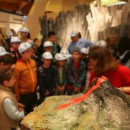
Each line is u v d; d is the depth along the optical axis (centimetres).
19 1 1395
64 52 534
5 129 286
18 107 308
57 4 999
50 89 489
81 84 509
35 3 1113
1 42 650
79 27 812
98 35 729
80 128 161
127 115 170
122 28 649
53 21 917
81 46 638
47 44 574
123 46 360
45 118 176
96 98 179
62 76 511
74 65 514
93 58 270
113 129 160
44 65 491
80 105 177
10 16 1280
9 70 296
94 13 757
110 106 175
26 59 438
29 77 438
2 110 283
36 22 1026
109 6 726
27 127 173
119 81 269
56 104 193
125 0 727
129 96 189
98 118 167
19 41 539
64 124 165
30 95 444
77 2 974
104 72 270
